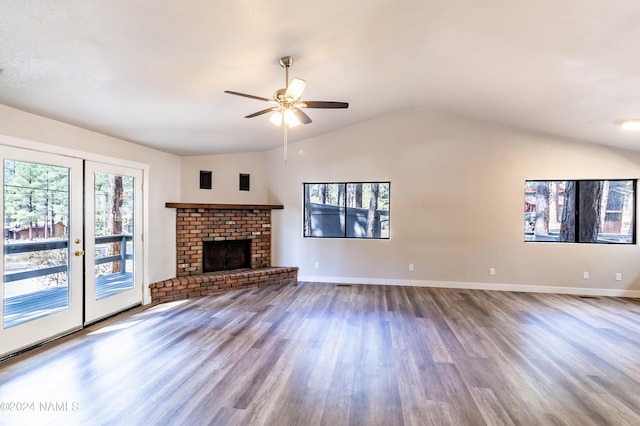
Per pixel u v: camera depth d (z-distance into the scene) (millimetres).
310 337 3236
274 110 2924
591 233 5012
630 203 4895
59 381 2373
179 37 2182
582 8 2207
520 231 5141
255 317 3854
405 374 2500
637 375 2496
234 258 5719
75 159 3463
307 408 2066
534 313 4023
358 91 4117
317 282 5770
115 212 4031
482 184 5250
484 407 2080
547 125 4691
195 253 5270
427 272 5453
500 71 3432
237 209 5598
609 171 4855
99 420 1931
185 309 4184
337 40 2709
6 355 2760
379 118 5559
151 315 3941
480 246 5270
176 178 5281
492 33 2770
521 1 2285
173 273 5055
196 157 5457
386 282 5586
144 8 1832
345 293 4996
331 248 5758
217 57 2539
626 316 3912
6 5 1634
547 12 2334
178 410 2029
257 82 3141
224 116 3881
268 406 2084
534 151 5070
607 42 2510
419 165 5449
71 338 3211
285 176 5895
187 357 2777
